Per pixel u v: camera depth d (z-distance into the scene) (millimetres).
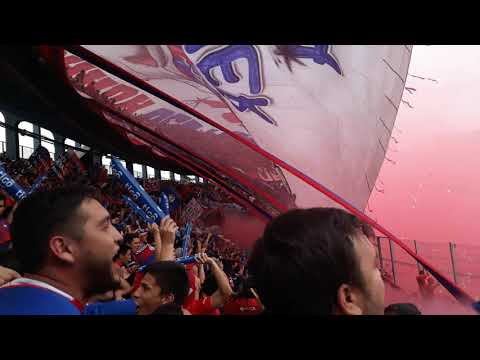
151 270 1372
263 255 528
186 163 3301
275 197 2621
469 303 1116
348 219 526
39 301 682
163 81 2830
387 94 2172
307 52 1992
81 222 761
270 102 2307
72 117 5844
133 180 1558
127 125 3570
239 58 2158
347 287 493
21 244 757
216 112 2852
